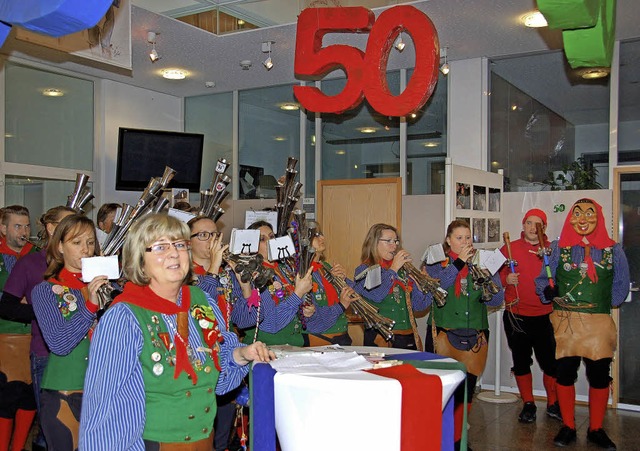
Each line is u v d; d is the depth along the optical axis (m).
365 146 6.81
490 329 5.76
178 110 7.93
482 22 5.12
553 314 4.34
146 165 6.76
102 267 2.45
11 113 6.19
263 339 3.18
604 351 4.16
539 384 5.55
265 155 7.42
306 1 5.04
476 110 6.13
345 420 2.17
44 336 2.45
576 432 4.54
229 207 7.49
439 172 6.38
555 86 5.88
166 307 1.97
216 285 2.95
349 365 2.48
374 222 6.70
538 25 5.17
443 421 2.48
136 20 5.09
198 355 1.98
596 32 2.65
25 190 6.35
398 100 4.20
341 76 6.84
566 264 4.23
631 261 5.32
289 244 3.06
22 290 3.15
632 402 5.23
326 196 7.00
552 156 5.84
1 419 3.55
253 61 6.28
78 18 2.15
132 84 7.24
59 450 2.50
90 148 6.97
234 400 3.03
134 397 1.84
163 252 1.94
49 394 2.52
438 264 4.03
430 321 4.07
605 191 5.44
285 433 2.29
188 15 5.23
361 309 3.26
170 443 1.88
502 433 4.55
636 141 5.48
